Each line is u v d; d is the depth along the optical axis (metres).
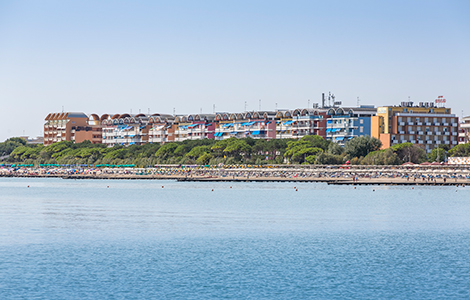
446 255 72.25
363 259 70.19
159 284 59.19
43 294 55.75
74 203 132.38
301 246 77.81
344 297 55.25
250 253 73.38
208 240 82.12
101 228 92.69
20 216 107.50
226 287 58.25
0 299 54.16
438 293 56.44
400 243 80.00
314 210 116.94
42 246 77.25
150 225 96.12
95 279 60.84
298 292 56.69
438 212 113.25
